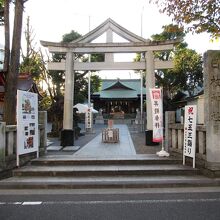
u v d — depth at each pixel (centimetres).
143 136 2162
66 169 962
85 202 705
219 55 917
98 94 5550
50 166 1023
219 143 902
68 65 1519
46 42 1498
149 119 1519
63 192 802
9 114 1098
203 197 742
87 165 1034
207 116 920
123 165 1030
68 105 1523
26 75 1716
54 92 2492
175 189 824
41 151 1171
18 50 1116
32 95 1080
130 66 1537
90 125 2623
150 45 1499
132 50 1515
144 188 838
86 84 4006
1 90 1406
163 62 1520
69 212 635
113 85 5794
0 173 882
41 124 1202
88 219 593
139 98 5659
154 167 988
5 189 837
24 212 637
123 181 865
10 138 961
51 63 1542
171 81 3325
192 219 588
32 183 848
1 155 889
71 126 1532
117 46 1509
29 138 1052
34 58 2636
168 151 1185
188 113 1018
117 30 1536
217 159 900
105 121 4784
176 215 611
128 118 5262
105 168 975
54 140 1897
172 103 2303
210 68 925
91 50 1519
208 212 628
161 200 718
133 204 688
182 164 1038
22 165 1012
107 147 1465
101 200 722
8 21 1122
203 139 961
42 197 753
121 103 5919
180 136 1103
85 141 1792
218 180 863
